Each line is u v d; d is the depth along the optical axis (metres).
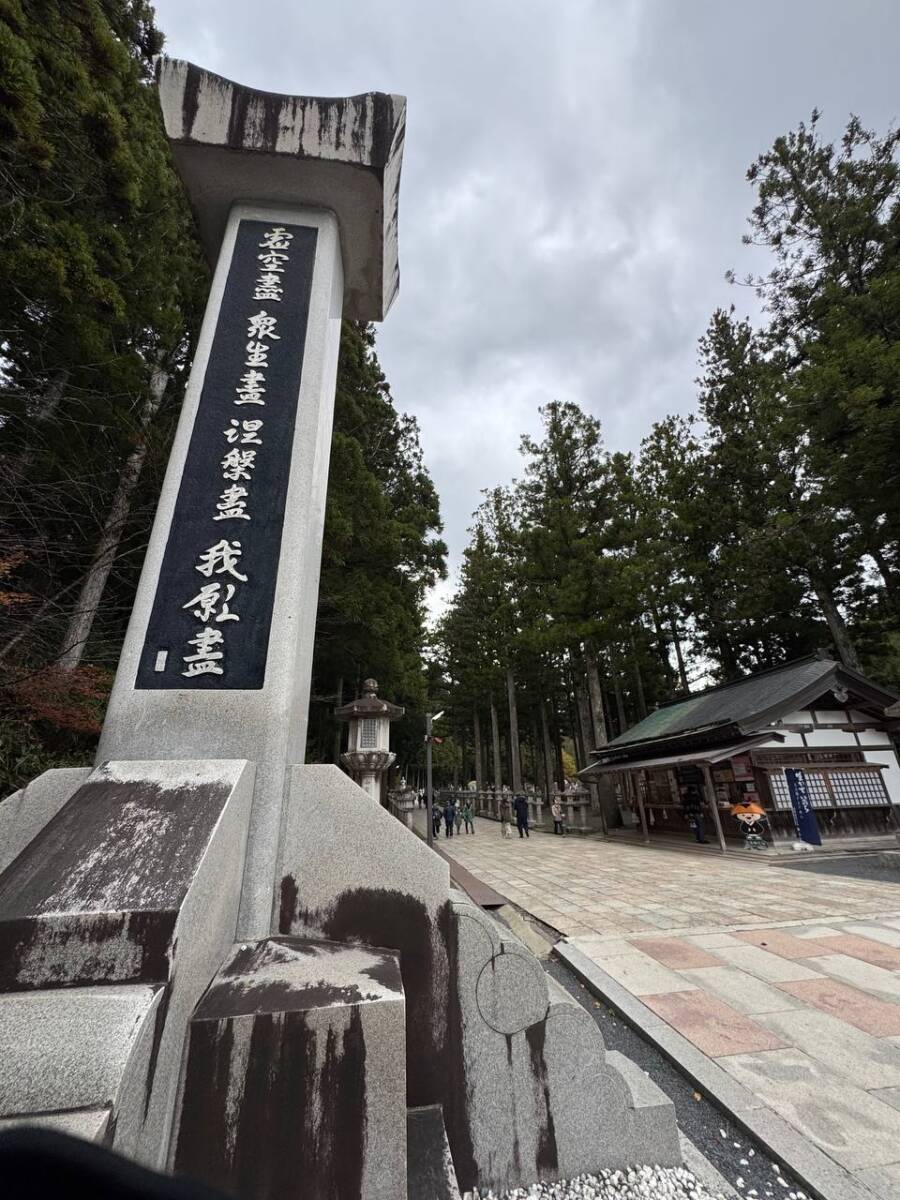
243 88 4.42
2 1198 0.52
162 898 1.85
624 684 29.05
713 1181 2.40
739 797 13.95
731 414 22.86
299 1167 1.79
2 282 5.81
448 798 25.12
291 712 3.11
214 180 4.50
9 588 6.66
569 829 21.22
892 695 13.14
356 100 4.56
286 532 3.55
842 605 21.16
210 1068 1.82
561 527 20.56
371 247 5.04
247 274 4.37
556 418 23.67
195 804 2.39
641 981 4.62
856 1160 2.43
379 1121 1.88
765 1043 3.51
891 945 5.32
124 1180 0.54
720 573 22.58
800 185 19.27
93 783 2.54
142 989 1.64
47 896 1.84
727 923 6.39
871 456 14.24
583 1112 2.46
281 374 4.04
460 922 2.59
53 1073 1.36
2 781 5.73
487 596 29.83
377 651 14.92
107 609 8.00
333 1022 1.94
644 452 24.95
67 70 5.93
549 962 5.39
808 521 18.50
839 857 11.37
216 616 3.28
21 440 6.94
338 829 2.76
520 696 31.81
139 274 8.02
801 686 13.38
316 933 2.56
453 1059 2.42
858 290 18.36
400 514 16.70
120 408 7.52
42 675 6.20
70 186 6.55
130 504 7.81
